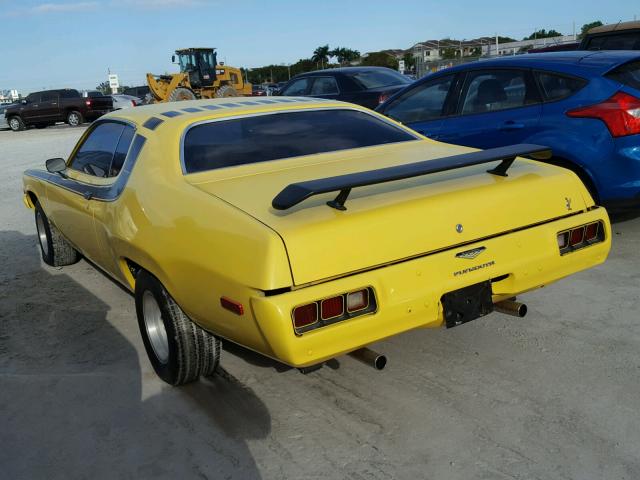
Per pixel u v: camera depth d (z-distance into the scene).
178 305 3.00
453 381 3.24
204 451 2.79
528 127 5.20
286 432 2.89
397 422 2.91
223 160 3.34
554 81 5.12
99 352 3.87
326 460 2.67
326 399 3.15
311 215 2.56
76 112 29.84
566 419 2.85
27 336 4.18
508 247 2.82
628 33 9.23
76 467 2.73
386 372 3.38
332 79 11.45
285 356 2.38
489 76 5.63
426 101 6.23
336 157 3.49
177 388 3.35
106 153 4.06
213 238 2.62
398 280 2.54
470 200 2.79
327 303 2.41
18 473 2.71
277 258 2.37
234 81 28.58
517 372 3.29
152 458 2.76
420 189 2.86
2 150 17.89
